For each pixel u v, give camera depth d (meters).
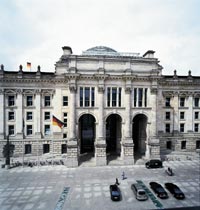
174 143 67.94
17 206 32.62
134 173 48.41
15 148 60.47
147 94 58.62
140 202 33.69
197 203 33.19
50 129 62.78
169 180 43.84
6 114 60.34
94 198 35.41
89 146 69.06
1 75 58.88
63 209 31.66
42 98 61.88
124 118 57.03
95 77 55.00
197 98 69.81
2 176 46.09
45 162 55.78
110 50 68.50
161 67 63.19
